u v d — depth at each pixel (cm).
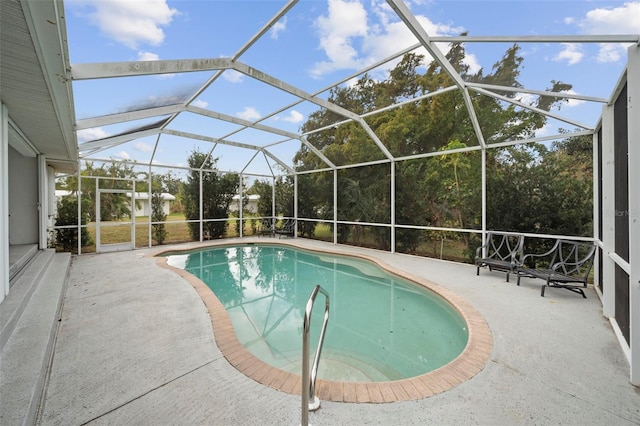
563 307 382
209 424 178
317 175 1083
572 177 515
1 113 326
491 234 600
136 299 414
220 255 906
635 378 216
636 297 217
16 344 251
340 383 220
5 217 328
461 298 419
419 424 179
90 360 251
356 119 691
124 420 181
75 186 827
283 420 182
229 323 332
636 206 217
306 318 157
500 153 605
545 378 226
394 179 826
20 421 161
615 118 329
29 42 216
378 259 730
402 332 381
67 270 557
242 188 1192
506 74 442
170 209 1004
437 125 672
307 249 916
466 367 242
